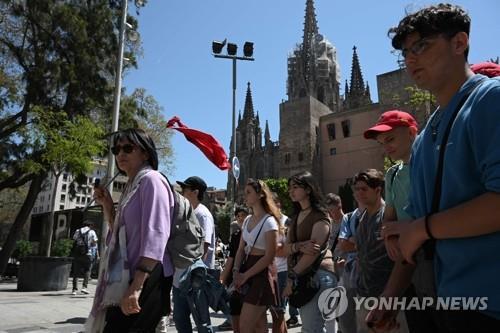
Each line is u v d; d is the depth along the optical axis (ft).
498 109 5.12
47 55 70.08
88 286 51.72
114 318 9.07
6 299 36.50
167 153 97.50
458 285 5.27
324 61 273.75
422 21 6.22
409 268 7.34
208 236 19.93
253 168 276.00
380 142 11.41
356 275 14.51
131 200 9.81
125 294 8.93
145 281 9.30
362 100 260.01
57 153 50.85
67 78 67.62
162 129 96.43
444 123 6.03
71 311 30.53
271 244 14.58
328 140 213.25
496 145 4.96
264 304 13.94
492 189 4.78
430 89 6.45
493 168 4.88
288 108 224.12
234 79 53.26
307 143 211.20
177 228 11.50
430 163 6.20
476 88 5.73
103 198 11.68
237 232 24.02
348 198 172.76
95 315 9.17
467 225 5.02
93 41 72.43
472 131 5.39
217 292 15.88
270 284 14.29
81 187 75.51
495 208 4.75
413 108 160.66
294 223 14.74
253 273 14.23
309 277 13.33
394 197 10.35
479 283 5.05
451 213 5.22
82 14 71.67
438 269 5.79
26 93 69.72
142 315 9.08
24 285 44.60
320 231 13.78
